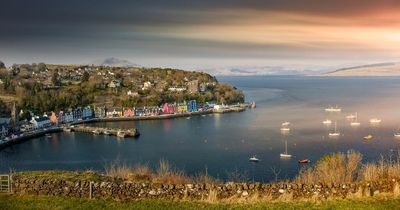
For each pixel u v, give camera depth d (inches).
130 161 5211.6
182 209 1008.2
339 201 1050.1
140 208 1017.5
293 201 1058.1
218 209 1007.0
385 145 5344.5
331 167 1257.4
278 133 6712.6
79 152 6003.9
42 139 7253.9
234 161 4849.9
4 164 5344.5
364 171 1246.9
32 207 1019.3
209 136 6791.3
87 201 1061.8
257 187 1096.8
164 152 5693.9
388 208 1004.6
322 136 6250.0
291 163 4576.8
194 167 4658.0
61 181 1113.4
